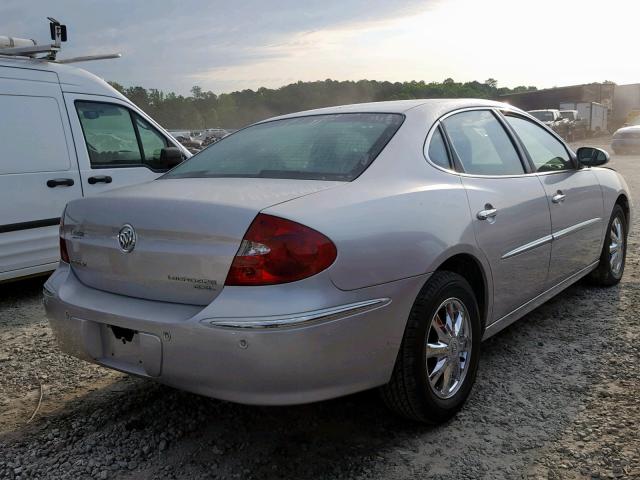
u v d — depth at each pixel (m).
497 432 2.90
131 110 6.47
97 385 3.57
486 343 4.02
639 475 2.51
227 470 2.66
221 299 2.37
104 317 2.66
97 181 5.98
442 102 3.56
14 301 5.45
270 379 2.33
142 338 2.54
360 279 2.47
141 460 2.76
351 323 2.44
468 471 2.59
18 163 5.36
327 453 2.77
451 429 2.94
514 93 36.12
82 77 6.07
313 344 2.34
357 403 3.23
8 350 4.16
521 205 3.54
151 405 3.29
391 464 2.67
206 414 3.17
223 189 2.71
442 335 2.92
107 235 2.75
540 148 4.17
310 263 2.35
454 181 3.17
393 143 3.05
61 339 2.93
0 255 5.25
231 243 2.38
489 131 3.73
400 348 2.72
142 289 2.65
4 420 3.17
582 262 4.48
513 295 3.55
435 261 2.79
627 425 2.90
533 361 3.69
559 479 2.51
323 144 3.13
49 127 5.63
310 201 2.52
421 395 2.79
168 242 2.53
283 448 2.82
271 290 2.33
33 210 5.46
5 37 5.62
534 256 3.70
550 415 3.04
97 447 2.87
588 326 4.23
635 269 5.68
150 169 6.53
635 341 3.92
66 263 3.04
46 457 2.79
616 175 5.17
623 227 5.23
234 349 2.32
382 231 2.60
